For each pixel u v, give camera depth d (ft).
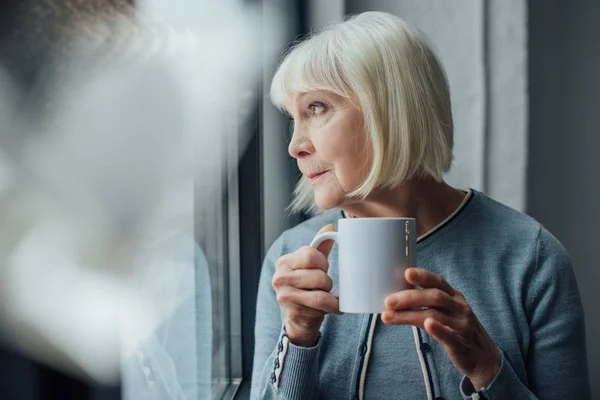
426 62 2.89
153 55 1.11
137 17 1.07
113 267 1.09
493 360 2.55
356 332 3.09
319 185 2.93
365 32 2.81
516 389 2.58
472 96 5.69
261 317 3.34
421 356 2.94
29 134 0.93
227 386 4.45
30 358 0.96
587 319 5.81
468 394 2.65
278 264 2.57
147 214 1.14
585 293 5.81
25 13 0.91
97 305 1.06
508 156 5.73
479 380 2.55
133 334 1.75
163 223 1.47
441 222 3.16
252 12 4.11
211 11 3.21
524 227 3.16
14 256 0.94
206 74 3.34
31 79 0.92
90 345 1.05
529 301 3.04
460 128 5.73
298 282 2.49
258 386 2.98
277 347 2.83
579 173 5.76
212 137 3.64
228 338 4.49
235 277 4.49
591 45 5.68
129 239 1.12
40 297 0.97
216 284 4.31
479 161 5.73
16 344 0.95
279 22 4.81
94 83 1.00
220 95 3.58
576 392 2.92
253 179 4.42
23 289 0.95
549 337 2.99
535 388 2.98
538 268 3.06
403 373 2.97
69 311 1.01
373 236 2.28
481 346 2.51
